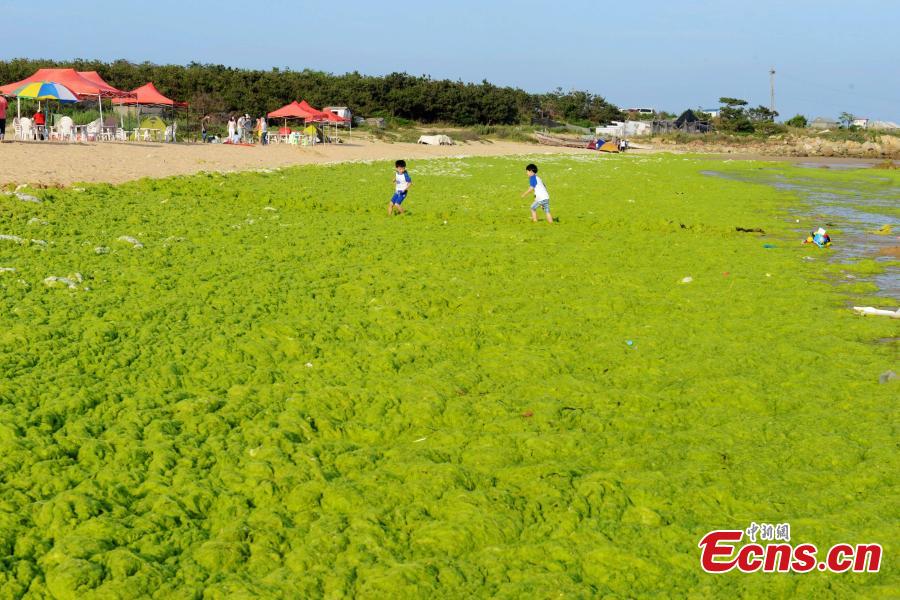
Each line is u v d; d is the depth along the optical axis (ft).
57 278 41.88
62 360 31.71
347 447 26.63
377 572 19.58
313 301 42.80
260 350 34.73
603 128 351.25
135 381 30.55
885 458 26.02
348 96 278.67
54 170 85.56
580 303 45.32
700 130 370.73
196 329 36.78
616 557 20.59
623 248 62.75
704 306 45.91
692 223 78.48
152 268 46.78
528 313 43.24
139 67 253.44
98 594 18.45
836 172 171.73
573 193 103.45
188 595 18.69
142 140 152.97
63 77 134.00
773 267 57.88
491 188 106.22
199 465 24.67
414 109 293.43
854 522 22.48
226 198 79.30
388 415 29.25
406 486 23.73
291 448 26.13
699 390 32.14
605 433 27.96
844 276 56.18
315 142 187.42
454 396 31.19
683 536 21.68
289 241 58.03
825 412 30.12
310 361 34.58
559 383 32.71
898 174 168.55
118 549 19.89
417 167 136.67
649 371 34.53
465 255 56.80
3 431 24.94
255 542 20.89
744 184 127.24
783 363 35.83
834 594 19.53
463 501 22.81
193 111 234.17
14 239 49.11
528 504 22.93
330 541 20.86
